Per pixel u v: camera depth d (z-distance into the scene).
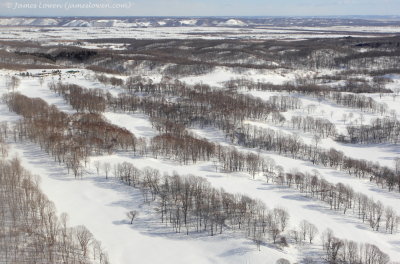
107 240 134.12
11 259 116.62
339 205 161.62
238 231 138.88
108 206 154.88
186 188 154.38
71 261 117.88
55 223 132.88
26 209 139.38
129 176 173.12
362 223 149.12
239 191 168.00
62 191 164.50
